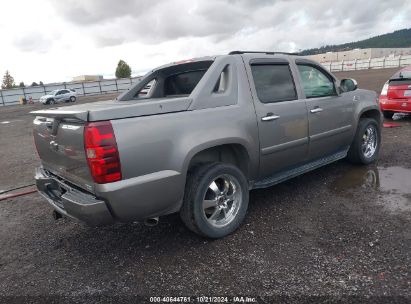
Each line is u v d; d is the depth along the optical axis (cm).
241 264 294
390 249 296
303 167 443
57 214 347
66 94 3812
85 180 281
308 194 436
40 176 361
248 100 358
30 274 307
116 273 297
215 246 328
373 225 340
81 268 310
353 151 519
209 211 346
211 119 323
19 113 2678
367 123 518
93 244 354
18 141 1134
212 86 336
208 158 352
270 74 393
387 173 492
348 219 358
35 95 5250
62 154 306
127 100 458
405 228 329
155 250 330
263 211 397
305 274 272
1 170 727
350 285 254
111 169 263
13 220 436
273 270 281
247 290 259
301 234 336
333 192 436
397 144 647
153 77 464
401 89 861
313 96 438
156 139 285
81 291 276
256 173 379
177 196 304
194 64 396
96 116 261
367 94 535
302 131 414
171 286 272
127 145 269
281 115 385
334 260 287
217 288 265
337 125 468
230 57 362
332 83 473
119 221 285
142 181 278
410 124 838
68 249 348
